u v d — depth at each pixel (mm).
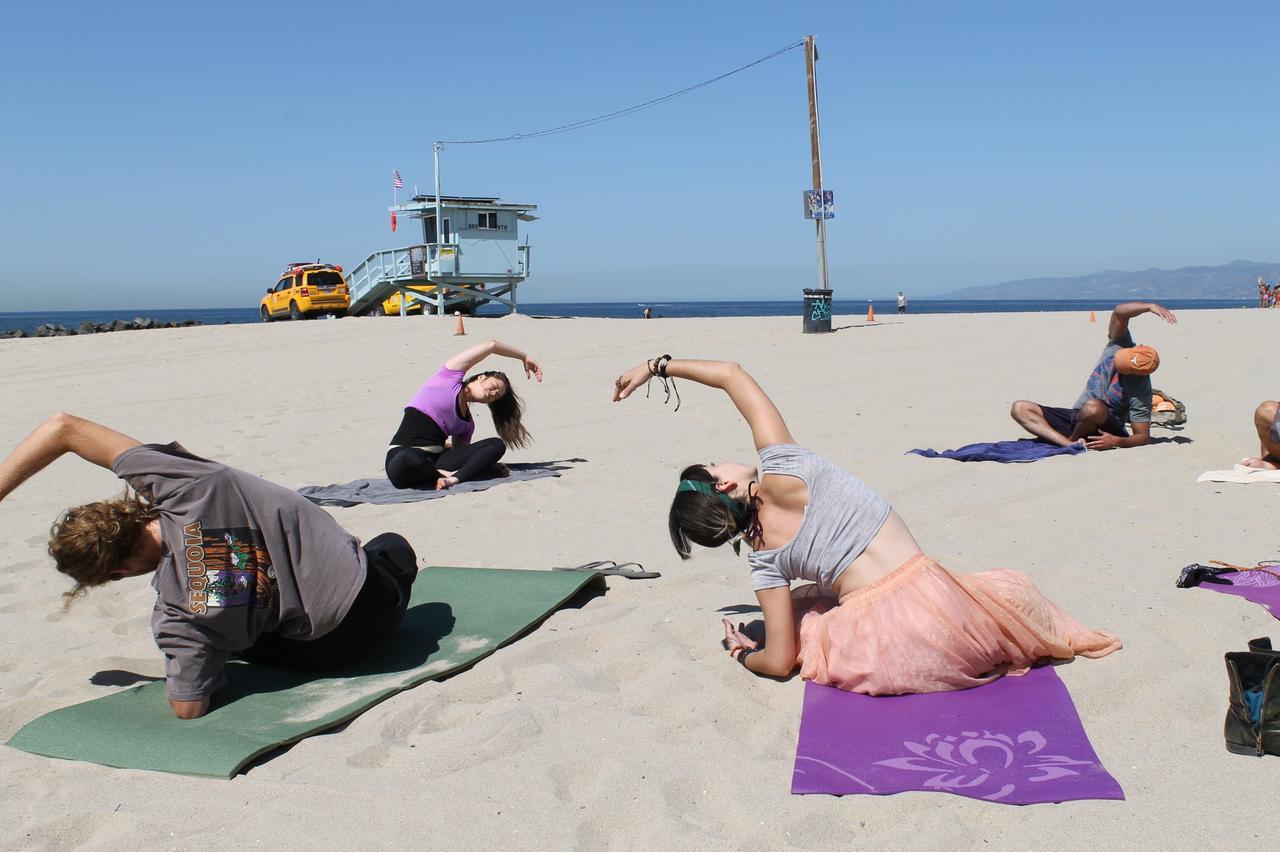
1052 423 8922
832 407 11711
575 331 23891
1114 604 4906
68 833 3262
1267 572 5152
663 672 4336
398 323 27609
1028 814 3141
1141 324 21406
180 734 3881
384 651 4715
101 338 24641
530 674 4438
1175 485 7324
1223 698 3859
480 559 6285
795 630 4402
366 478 9000
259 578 4117
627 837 3152
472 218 36656
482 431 11727
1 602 5695
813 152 22234
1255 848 2916
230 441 10930
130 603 5645
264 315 38656
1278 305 36969
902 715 3846
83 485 8906
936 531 6418
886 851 2971
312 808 3342
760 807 3246
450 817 3270
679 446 9789
